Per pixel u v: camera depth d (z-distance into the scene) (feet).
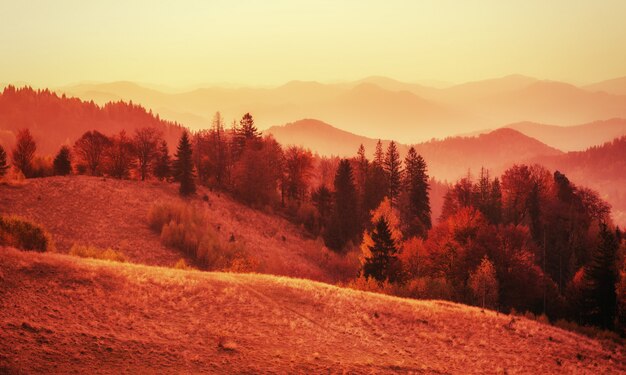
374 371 79.92
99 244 219.00
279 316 102.63
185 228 242.37
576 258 241.35
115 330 78.79
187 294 104.22
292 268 240.53
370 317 114.21
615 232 270.67
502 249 188.96
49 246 139.03
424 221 308.40
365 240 204.33
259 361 77.05
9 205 233.14
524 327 124.67
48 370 62.44
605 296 166.09
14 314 75.56
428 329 112.78
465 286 175.83
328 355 85.10
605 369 103.55
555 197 293.64
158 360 71.26
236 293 112.06
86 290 91.81
